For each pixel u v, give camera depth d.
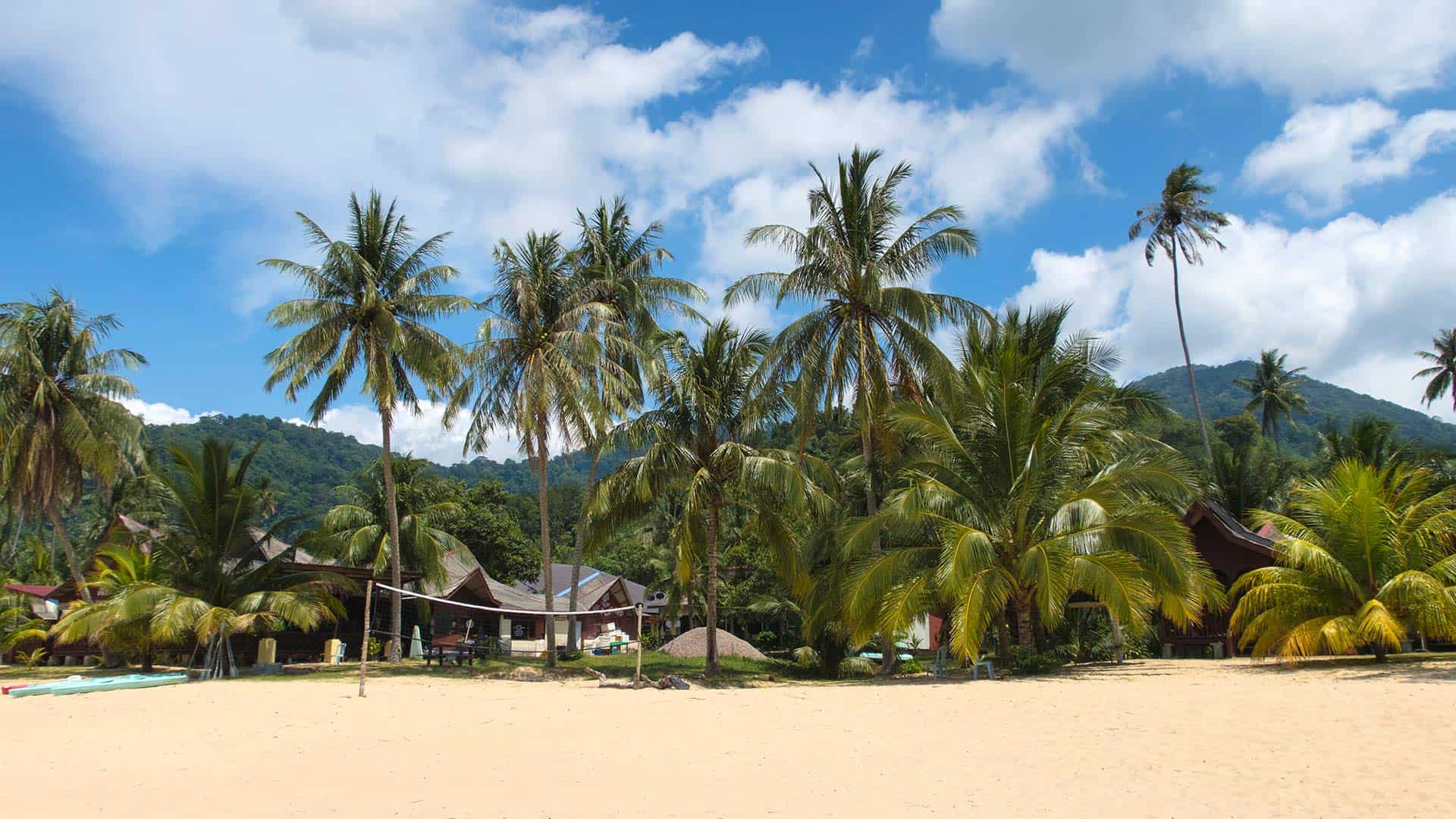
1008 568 20.55
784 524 23.78
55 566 52.03
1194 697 14.33
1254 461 42.94
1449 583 17.55
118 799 8.98
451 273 27.64
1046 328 27.89
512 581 53.38
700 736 12.62
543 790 9.31
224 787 9.53
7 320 28.98
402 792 9.24
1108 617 28.20
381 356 27.31
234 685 21.08
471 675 24.55
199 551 25.06
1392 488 19.86
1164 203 45.25
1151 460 19.67
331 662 27.55
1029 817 7.99
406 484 35.94
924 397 24.66
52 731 13.43
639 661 20.39
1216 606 20.19
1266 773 9.23
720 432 23.81
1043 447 20.58
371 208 27.97
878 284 24.22
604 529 24.47
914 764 10.39
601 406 25.92
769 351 25.00
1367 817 7.62
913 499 19.52
